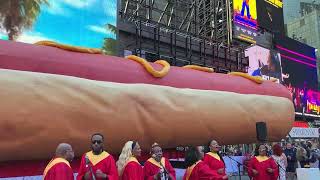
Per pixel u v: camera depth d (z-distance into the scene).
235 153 16.34
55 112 6.41
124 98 7.38
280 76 33.66
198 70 9.87
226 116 9.16
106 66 7.57
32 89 6.28
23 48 6.65
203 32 27.12
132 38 19.77
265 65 31.69
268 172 9.12
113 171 6.00
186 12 25.11
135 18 20.23
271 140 10.72
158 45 20.06
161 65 8.84
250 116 9.76
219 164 7.93
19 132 6.08
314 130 23.41
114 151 7.41
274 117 10.48
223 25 29.23
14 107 6.02
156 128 7.82
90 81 7.07
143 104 7.65
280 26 35.84
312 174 11.91
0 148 5.95
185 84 8.78
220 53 24.98
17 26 14.30
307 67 38.66
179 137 8.34
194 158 7.96
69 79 6.79
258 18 32.69
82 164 5.96
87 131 6.79
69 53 7.26
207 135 8.83
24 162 6.66
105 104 7.05
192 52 22.92
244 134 9.75
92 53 7.69
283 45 35.62
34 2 14.84
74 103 6.65
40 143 6.30
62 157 5.47
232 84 9.95
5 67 6.27
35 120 6.20
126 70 7.84
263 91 10.70
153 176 6.84
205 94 8.91
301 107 36.84
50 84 6.52
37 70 6.60
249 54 29.94
